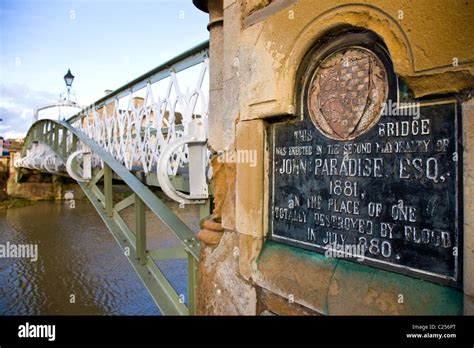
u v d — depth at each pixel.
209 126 2.54
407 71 1.27
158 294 3.92
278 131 1.87
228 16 2.20
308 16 1.61
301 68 1.71
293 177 1.79
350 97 1.52
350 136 1.52
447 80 1.18
